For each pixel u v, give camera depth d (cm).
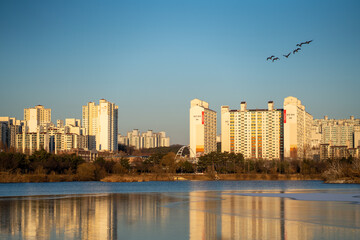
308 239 6238
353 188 18712
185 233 6712
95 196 13738
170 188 19812
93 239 6250
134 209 9812
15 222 7744
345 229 7006
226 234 6619
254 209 9725
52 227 7206
